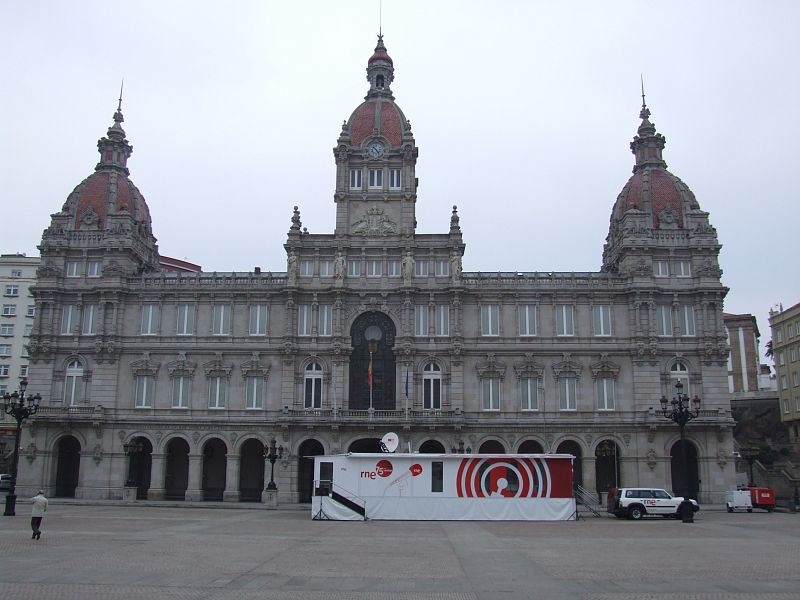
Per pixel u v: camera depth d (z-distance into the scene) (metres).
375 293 91.06
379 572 30.20
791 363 128.25
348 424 86.00
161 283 92.94
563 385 89.38
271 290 91.62
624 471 86.44
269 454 79.75
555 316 90.81
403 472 61.41
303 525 54.84
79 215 95.81
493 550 38.22
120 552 35.47
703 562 33.53
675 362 89.06
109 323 91.31
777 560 34.31
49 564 31.12
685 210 92.88
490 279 91.94
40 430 88.88
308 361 90.12
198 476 87.94
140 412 89.62
